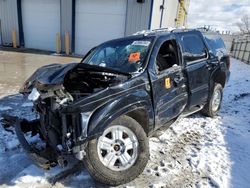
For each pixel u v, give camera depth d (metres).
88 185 3.08
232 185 3.16
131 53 3.82
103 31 16.00
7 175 3.22
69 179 3.17
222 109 6.25
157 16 15.80
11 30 18.05
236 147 4.19
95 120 2.74
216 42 5.65
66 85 3.43
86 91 3.40
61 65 3.52
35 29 17.64
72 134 2.75
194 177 3.31
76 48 16.86
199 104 4.97
